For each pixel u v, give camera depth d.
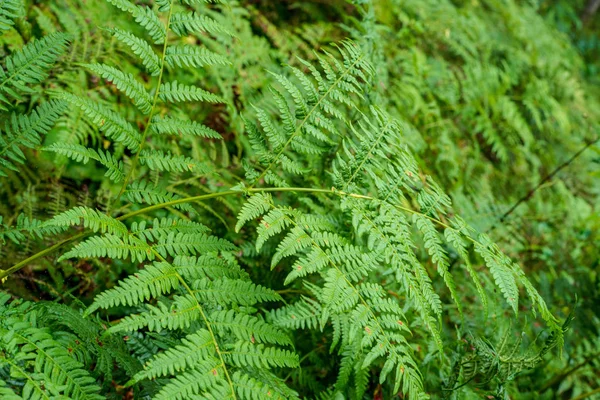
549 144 5.95
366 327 1.83
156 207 1.98
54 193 2.68
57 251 2.57
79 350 1.75
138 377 1.48
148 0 3.55
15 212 2.57
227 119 3.45
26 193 2.59
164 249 1.83
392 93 4.12
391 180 2.11
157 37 1.95
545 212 5.03
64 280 2.55
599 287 3.70
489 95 5.40
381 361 2.51
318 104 2.16
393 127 2.23
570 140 6.20
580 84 7.44
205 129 2.05
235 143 3.49
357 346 2.25
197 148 3.16
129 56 3.29
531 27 7.35
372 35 3.17
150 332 2.02
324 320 1.79
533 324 3.42
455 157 4.56
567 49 8.00
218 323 1.71
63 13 3.04
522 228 4.35
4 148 1.85
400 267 1.91
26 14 3.01
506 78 5.62
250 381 1.62
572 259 4.38
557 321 2.12
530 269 4.25
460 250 2.04
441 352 1.84
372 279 2.69
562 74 6.61
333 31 4.48
